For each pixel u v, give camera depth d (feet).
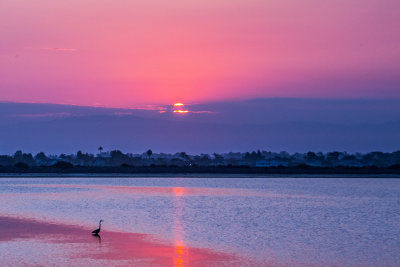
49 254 190.08
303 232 254.47
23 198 451.53
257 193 553.23
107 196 484.33
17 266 171.01
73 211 341.21
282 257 194.08
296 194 545.03
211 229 259.60
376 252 205.46
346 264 185.78
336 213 352.69
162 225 272.31
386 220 311.27
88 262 178.70
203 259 187.73
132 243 215.10
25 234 235.20
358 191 609.83
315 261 189.26
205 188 643.04
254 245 216.13
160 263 179.93
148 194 520.83
